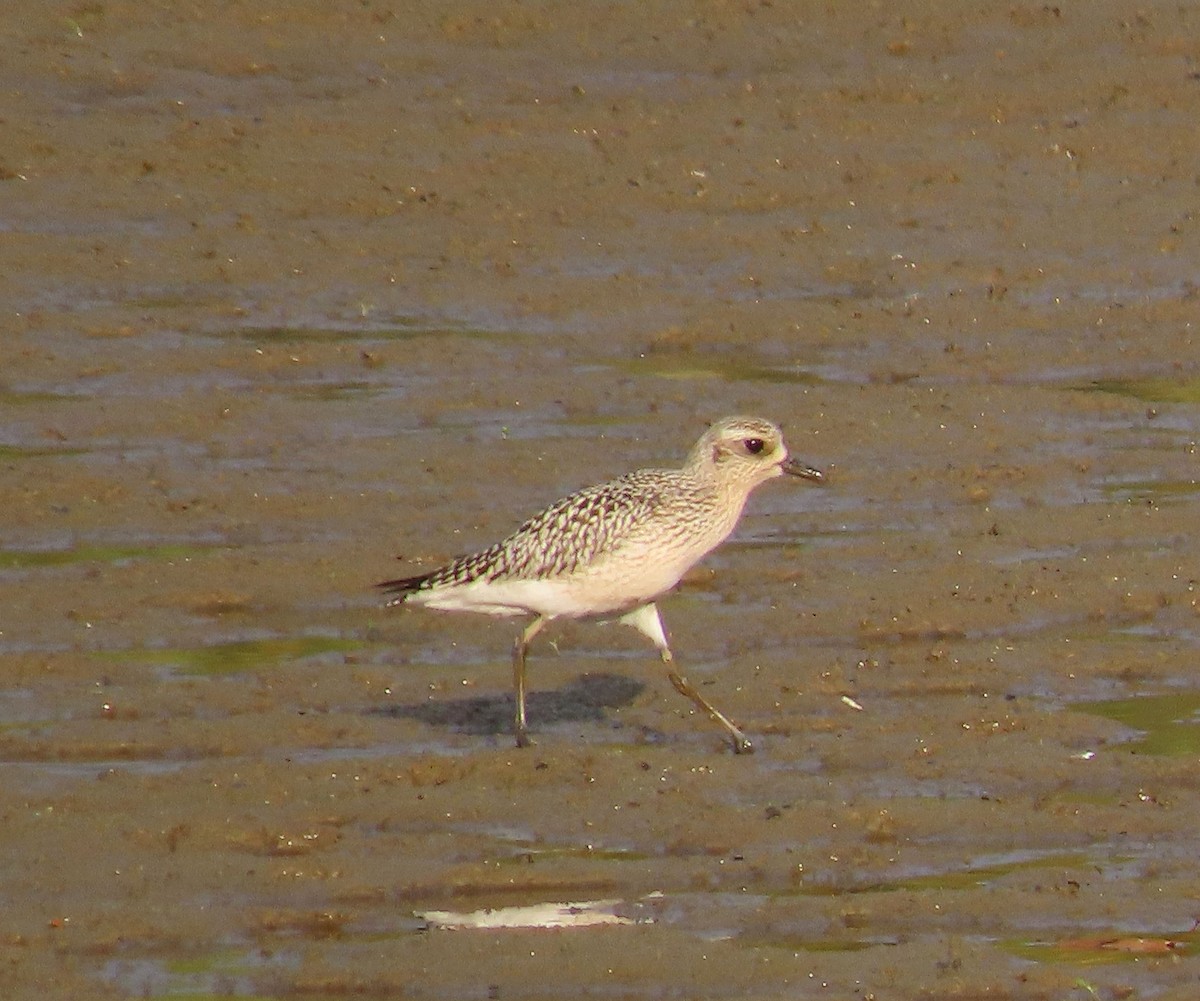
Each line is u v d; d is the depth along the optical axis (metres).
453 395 19.05
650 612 13.32
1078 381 20.03
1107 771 12.95
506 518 16.67
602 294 21.34
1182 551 16.36
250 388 19.14
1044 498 17.41
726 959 10.85
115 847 11.84
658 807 12.41
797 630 14.91
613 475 17.45
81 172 23.11
